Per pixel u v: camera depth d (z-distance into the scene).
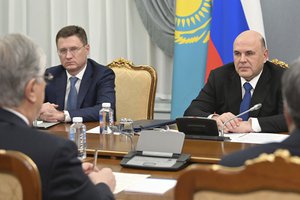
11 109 1.93
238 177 1.49
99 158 3.03
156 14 5.62
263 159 1.47
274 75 4.18
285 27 5.36
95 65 4.66
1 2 6.09
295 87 1.60
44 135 1.88
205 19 5.32
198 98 4.43
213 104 4.40
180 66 5.36
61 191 1.80
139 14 5.68
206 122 3.36
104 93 4.48
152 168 2.71
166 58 5.73
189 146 3.13
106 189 2.05
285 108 1.66
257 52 4.12
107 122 3.88
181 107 5.36
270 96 4.16
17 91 1.89
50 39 6.04
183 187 1.55
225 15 5.25
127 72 5.04
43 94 2.00
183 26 5.36
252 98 4.21
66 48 4.48
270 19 5.41
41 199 1.77
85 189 1.86
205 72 5.30
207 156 2.85
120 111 5.01
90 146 3.17
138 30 5.80
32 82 1.92
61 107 4.54
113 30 5.86
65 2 5.96
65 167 1.82
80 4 5.93
